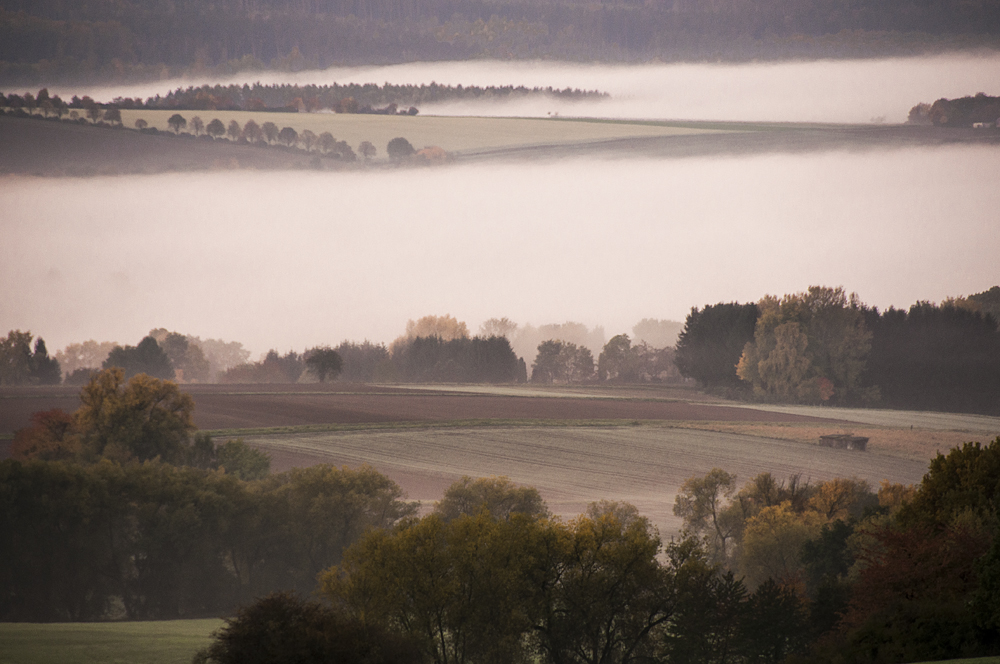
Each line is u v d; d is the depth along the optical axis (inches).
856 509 5049.2
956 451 3225.9
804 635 3088.1
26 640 3437.5
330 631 2807.6
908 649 2324.1
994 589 2245.3
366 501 5098.4
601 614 3430.1
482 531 3523.6
